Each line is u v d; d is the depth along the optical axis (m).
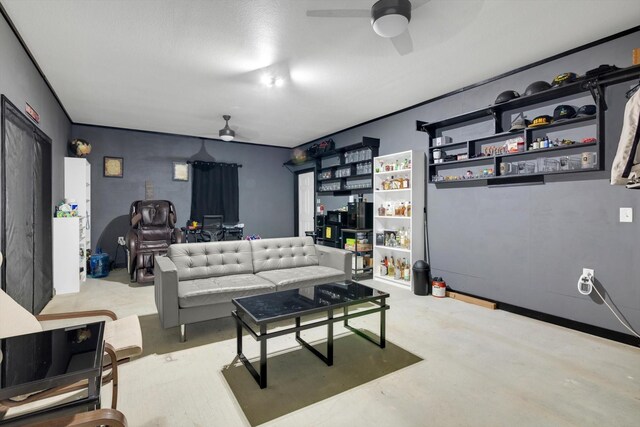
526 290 3.11
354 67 3.13
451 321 2.94
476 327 2.79
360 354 2.29
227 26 2.43
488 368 2.09
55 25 2.41
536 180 3.04
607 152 2.57
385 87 3.65
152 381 1.95
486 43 2.68
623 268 2.52
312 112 4.62
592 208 2.69
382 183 4.68
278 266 3.49
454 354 2.29
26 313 1.59
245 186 6.85
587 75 2.46
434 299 3.63
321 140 6.34
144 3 2.16
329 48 2.77
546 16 2.30
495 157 3.23
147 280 4.14
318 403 1.73
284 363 2.17
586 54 2.70
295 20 2.36
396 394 1.81
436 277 4.00
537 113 3.04
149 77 3.38
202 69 3.19
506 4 2.16
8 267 2.42
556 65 2.89
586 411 1.65
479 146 3.54
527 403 1.72
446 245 3.88
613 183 2.11
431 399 1.76
